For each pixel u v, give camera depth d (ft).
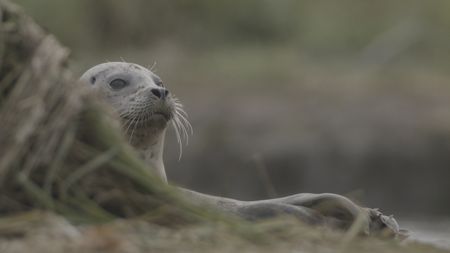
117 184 77.20
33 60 76.84
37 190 74.18
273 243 73.20
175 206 77.20
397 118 248.32
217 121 250.16
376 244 75.87
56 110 75.72
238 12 323.78
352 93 267.80
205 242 71.36
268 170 233.14
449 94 265.54
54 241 68.49
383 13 318.45
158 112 114.21
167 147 232.32
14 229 70.54
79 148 76.74
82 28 301.02
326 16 323.16
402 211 210.18
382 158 234.99
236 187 229.04
